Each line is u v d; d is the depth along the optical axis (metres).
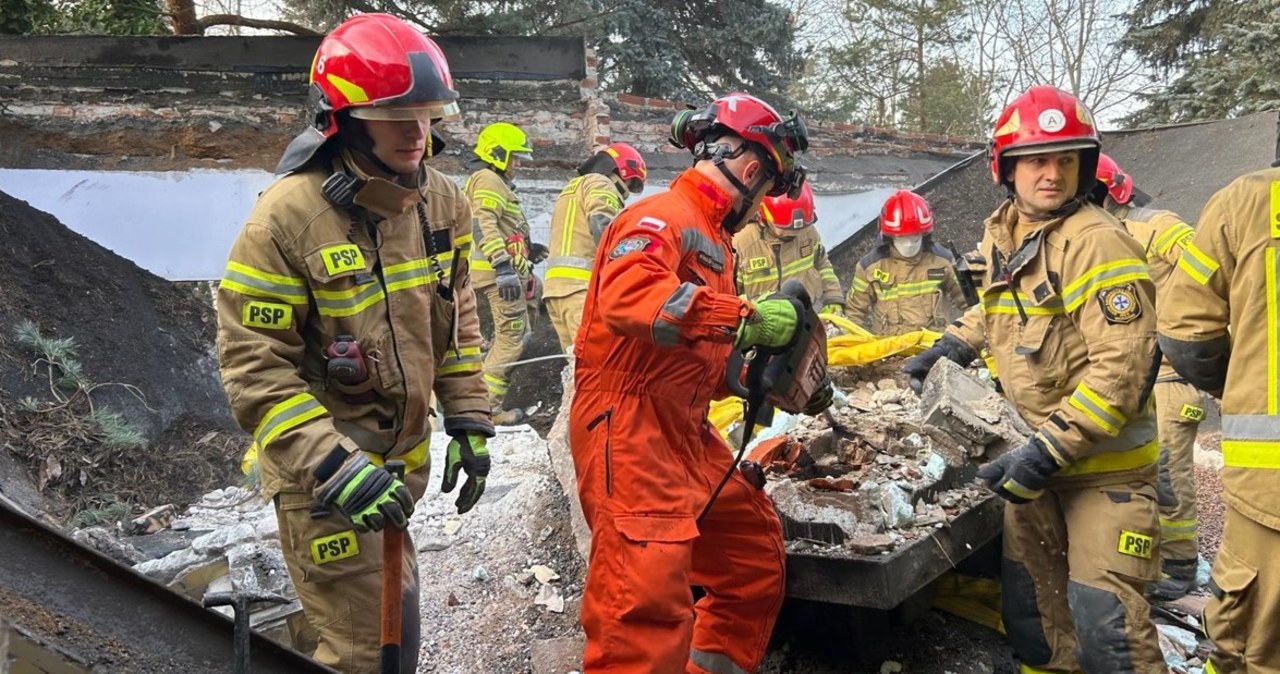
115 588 1.70
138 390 6.06
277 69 8.97
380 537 2.67
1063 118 2.95
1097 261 2.90
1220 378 2.70
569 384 4.60
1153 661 2.93
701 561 2.96
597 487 2.58
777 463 3.44
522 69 9.52
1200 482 6.22
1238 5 15.66
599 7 14.62
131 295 7.25
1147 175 8.46
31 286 6.23
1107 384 2.81
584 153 9.57
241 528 4.35
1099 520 2.99
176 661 1.69
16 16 9.25
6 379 5.19
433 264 2.77
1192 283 2.63
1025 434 3.51
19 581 1.61
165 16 11.37
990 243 3.28
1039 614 3.24
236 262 2.45
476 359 3.00
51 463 4.87
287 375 2.44
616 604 2.52
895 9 24.27
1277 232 2.44
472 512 4.59
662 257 2.47
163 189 8.56
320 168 2.55
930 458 3.46
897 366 4.56
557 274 6.54
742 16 16.92
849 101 24.75
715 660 2.96
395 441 2.71
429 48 2.53
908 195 7.02
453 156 9.30
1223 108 14.22
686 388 2.61
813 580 2.98
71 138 8.45
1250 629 2.58
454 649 3.76
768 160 2.72
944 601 3.75
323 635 2.64
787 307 2.43
